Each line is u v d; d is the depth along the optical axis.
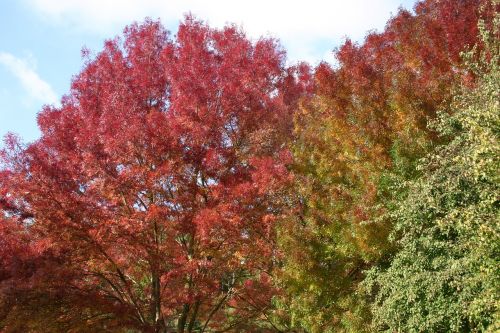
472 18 13.66
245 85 14.23
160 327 13.36
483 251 8.27
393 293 10.16
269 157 12.88
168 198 12.69
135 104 13.69
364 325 10.95
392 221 10.86
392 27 14.71
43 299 11.58
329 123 12.65
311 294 11.81
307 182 12.31
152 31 15.23
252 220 12.53
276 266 13.10
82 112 13.67
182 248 13.65
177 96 13.41
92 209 12.34
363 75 12.55
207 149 13.01
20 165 12.40
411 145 11.15
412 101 11.57
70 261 12.45
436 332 9.50
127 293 14.59
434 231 9.70
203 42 15.31
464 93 9.95
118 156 12.29
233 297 15.00
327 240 11.84
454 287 9.29
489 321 8.62
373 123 11.91
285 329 15.69
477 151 7.82
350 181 12.05
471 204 8.87
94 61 14.80
